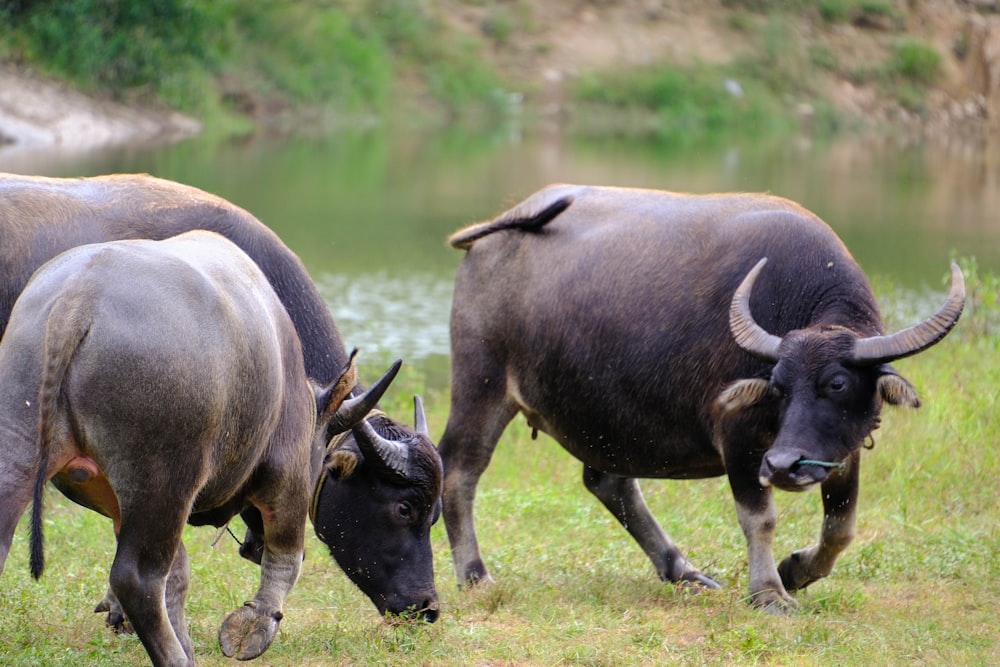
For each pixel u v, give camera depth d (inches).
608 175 3941.9
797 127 6038.4
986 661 867.4
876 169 4229.8
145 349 642.2
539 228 1122.7
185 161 4028.1
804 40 6574.8
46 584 983.6
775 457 911.7
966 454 1375.5
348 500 896.9
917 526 1197.7
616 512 1131.3
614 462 1084.5
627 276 1056.8
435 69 6269.7
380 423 919.0
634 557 1154.7
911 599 1025.5
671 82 6254.9
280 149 4564.5
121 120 4677.7
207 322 668.1
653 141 5216.5
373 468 888.9
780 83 6382.9
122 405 640.4
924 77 6481.3
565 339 1079.0
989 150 5098.4
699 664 850.1
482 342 1141.7
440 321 2182.6
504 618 963.3
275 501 781.3
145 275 660.7
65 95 4581.7
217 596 981.2
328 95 5802.2
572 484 1408.7
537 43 6505.9
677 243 1050.1
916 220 3105.3
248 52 5762.8
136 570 666.2
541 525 1248.2
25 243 863.7
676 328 1023.6
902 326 1920.5
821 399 924.0
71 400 636.7
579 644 883.4
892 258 2620.6
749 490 996.6
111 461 648.4
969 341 1813.5
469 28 6545.3
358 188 3681.1
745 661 861.8
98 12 4771.2
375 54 6136.8
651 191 1130.0
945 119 6323.8
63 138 4315.9
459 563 1095.6
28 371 641.0
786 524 1232.2
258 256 910.4
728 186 3649.1
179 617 804.6
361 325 2140.7
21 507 632.4
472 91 6205.7
